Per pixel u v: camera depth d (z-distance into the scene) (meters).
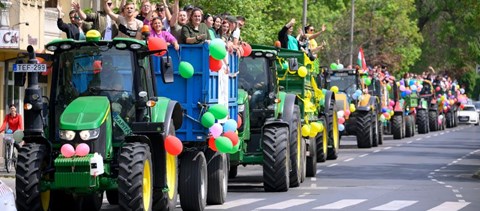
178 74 27.08
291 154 34.31
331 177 39.28
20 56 23.80
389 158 50.97
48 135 24.20
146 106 24.28
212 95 27.52
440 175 41.16
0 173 38.84
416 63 126.12
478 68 55.06
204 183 27.14
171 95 27.16
